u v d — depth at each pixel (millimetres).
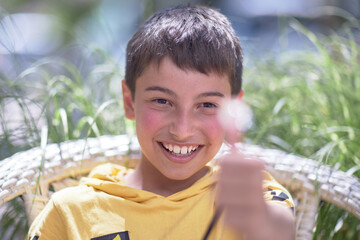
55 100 1500
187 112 1081
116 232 1096
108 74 1831
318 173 1275
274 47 2023
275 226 762
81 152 1357
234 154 668
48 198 1263
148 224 1109
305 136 1519
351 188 1212
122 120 1649
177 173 1123
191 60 1067
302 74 1715
